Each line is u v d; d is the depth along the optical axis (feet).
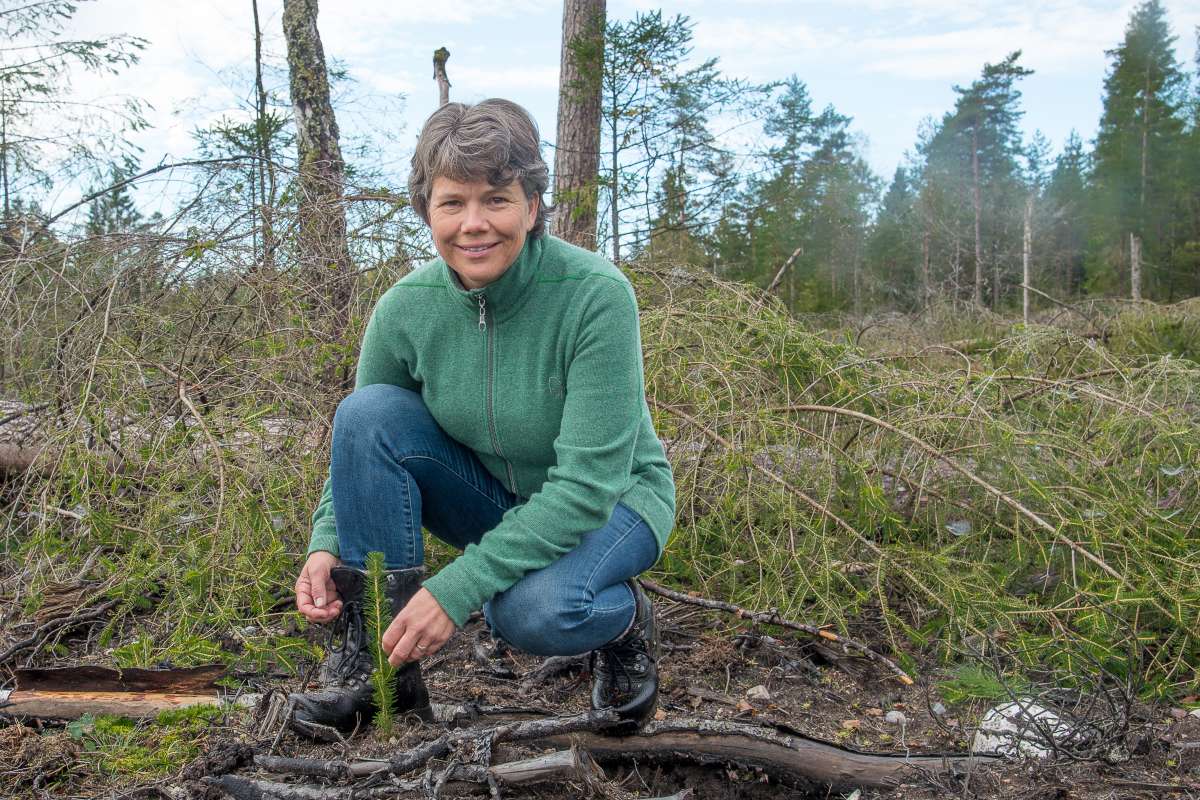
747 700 8.05
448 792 5.84
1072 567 9.12
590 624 5.85
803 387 11.34
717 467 9.89
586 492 5.67
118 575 8.66
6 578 9.69
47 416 10.78
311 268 12.23
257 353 10.82
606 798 5.85
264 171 14.02
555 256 5.95
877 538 10.57
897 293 92.68
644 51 20.26
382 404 6.27
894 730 7.56
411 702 6.59
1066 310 21.22
